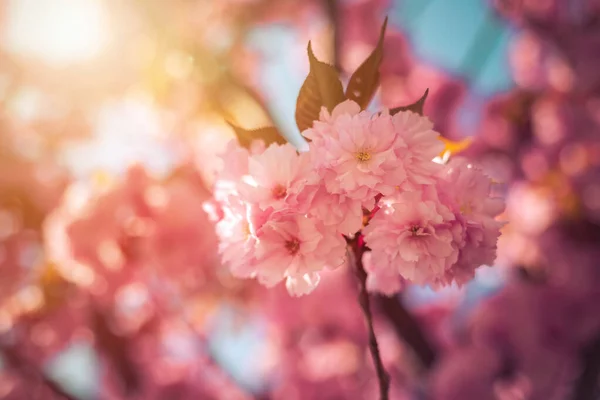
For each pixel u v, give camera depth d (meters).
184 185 1.12
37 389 1.36
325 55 1.29
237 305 1.47
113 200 1.00
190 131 1.28
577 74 1.60
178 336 1.53
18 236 1.18
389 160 0.50
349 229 0.50
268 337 1.64
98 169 1.05
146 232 1.01
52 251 1.03
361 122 0.51
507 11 1.59
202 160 1.19
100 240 0.99
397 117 0.52
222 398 1.57
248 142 0.55
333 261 0.51
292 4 1.55
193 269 1.09
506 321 1.58
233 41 1.41
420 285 0.53
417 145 0.51
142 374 1.47
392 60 1.75
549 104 1.68
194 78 1.27
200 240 1.05
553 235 1.64
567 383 1.56
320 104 0.55
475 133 1.75
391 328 1.39
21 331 1.23
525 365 1.55
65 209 1.01
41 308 1.17
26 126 1.27
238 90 1.28
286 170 0.51
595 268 1.59
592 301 1.57
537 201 1.67
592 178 1.59
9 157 1.21
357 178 0.50
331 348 1.58
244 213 0.52
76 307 1.23
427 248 0.52
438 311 1.72
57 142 1.28
